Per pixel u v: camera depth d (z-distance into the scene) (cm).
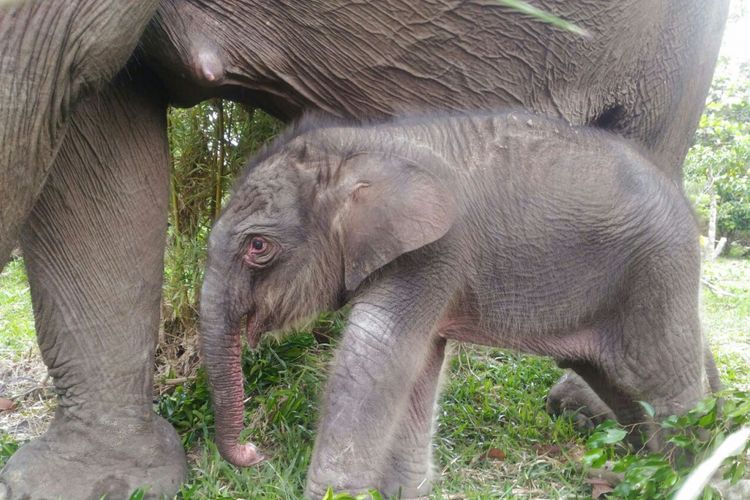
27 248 290
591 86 324
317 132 286
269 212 280
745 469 272
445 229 263
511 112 297
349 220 270
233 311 283
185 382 392
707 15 340
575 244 289
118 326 294
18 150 211
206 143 412
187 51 278
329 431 256
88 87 229
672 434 286
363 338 263
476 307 292
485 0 284
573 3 294
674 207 295
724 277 974
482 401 394
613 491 277
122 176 290
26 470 284
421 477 293
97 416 292
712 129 1190
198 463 321
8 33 203
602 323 301
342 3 281
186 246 406
